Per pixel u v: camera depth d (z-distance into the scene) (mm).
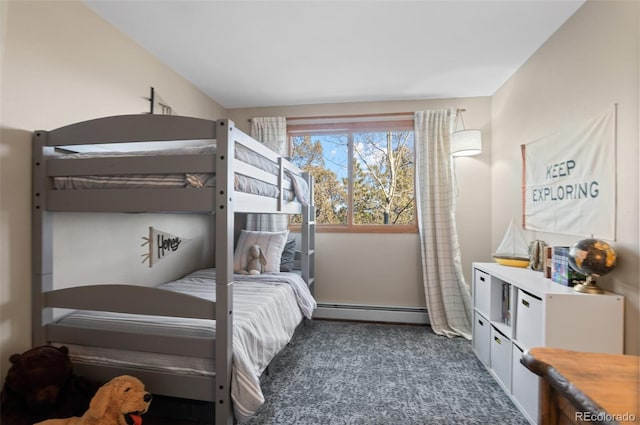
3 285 1481
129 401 1261
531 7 1963
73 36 1826
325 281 3615
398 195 3572
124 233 2236
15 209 1525
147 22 2092
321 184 3713
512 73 2859
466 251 3379
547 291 1702
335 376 2277
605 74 1768
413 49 2451
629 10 1606
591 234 1870
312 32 2221
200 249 3270
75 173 1542
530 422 1752
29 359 1328
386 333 3133
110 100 2092
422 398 2014
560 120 2182
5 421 1281
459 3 1924
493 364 2260
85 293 1540
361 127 3598
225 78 2965
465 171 3391
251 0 1881
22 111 1555
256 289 2391
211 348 1426
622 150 1653
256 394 1447
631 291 1600
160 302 1466
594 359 905
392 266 3512
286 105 3682
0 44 1444
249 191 1778
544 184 2359
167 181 1472
